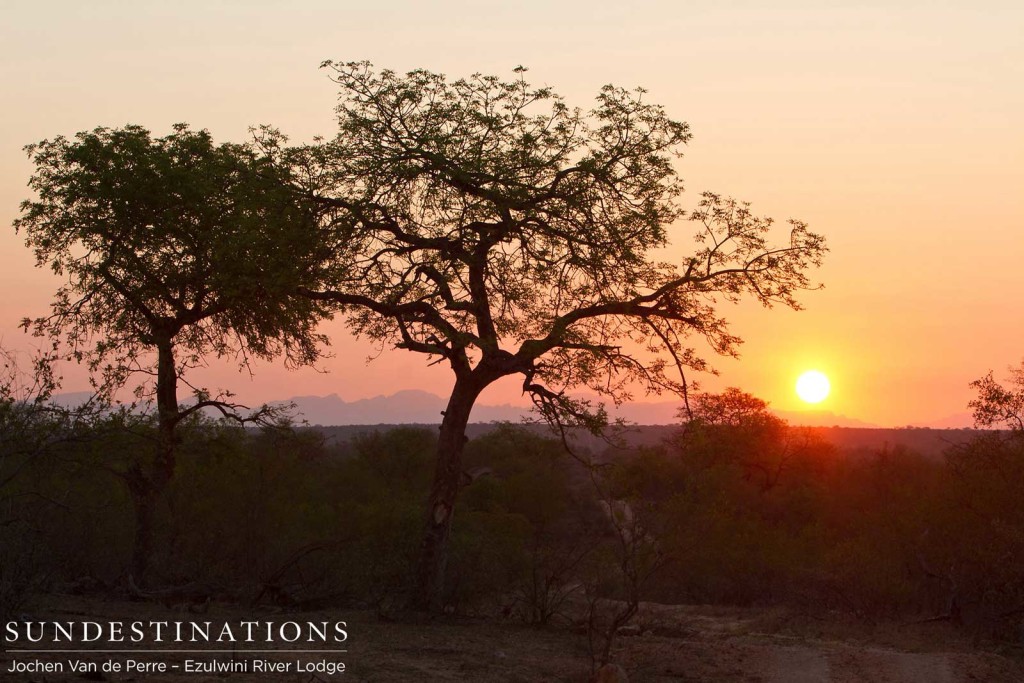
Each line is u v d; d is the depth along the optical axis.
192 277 19.62
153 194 19.16
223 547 20.97
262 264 17.92
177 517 21.00
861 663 13.52
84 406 15.01
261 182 18.17
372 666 11.56
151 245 19.64
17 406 13.84
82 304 20.34
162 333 20.28
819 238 17.88
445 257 17.62
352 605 18.53
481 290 17.94
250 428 20.14
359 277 18.20
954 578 18.27
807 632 17.66
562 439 18.89
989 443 18.59
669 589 26.58
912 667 13.26
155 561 19.59
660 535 14.71
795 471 42.31
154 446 17.14
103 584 18.75
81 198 19.30
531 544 19.67
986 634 16.89
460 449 18.38
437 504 18.08
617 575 15.61
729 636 17.09
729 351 18.36
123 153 19.28
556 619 18.03
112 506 19.58
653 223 17.45
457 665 12.16
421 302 17.88
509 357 18.14
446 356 18.16
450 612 17.84
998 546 17.52
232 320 21.83
